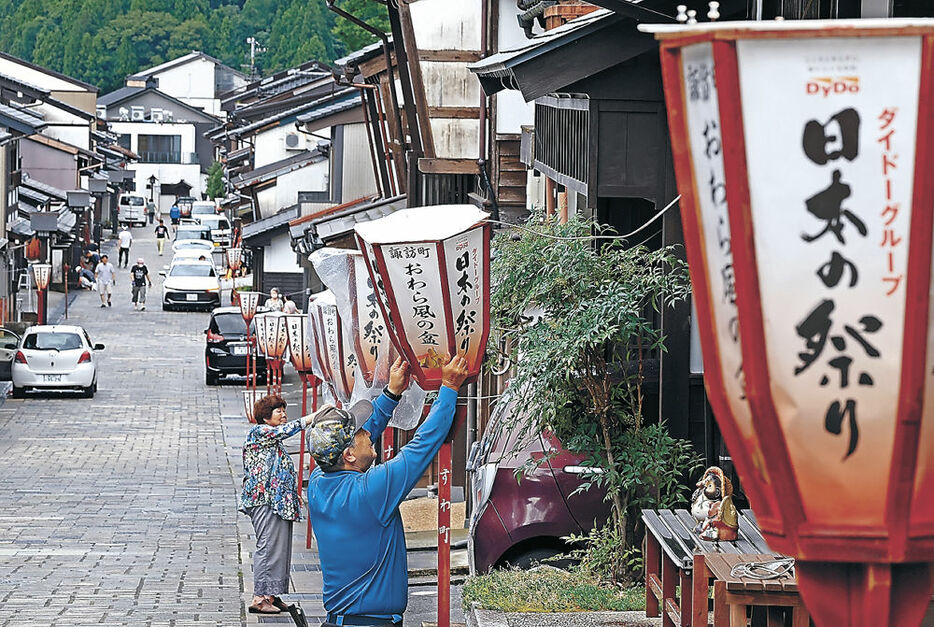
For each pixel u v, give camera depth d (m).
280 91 68.25
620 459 9.95
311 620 10.80
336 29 47.31
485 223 6.93
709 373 3.17
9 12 164.00
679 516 8.74
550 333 9.61
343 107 38.50
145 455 23.92
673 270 9.77
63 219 52.53
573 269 9.77
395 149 22.62
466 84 17.31
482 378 15.76
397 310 6.91
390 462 6.30
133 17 154.12
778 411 3.03
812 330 2.99
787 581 6.46
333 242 23.81
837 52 2.93
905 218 2.94
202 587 12.25
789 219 2.97
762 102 2.95
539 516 10.40
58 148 65.31
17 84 60.66
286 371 38.44
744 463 3.15
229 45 157.75
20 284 48.69
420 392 8.22
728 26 2.93
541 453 10.53
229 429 27.75
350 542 6.27
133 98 131.12
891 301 2.97
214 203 108.25
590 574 10.09
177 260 57.12
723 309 3.10
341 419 6.38
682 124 3.12
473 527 10.62
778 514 3.11
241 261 59.50
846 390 3.01
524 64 10.03
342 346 11.45
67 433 26.69
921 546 3.07
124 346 43.22
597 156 10.24
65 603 11.28
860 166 2.94
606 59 10.03
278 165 50.03
